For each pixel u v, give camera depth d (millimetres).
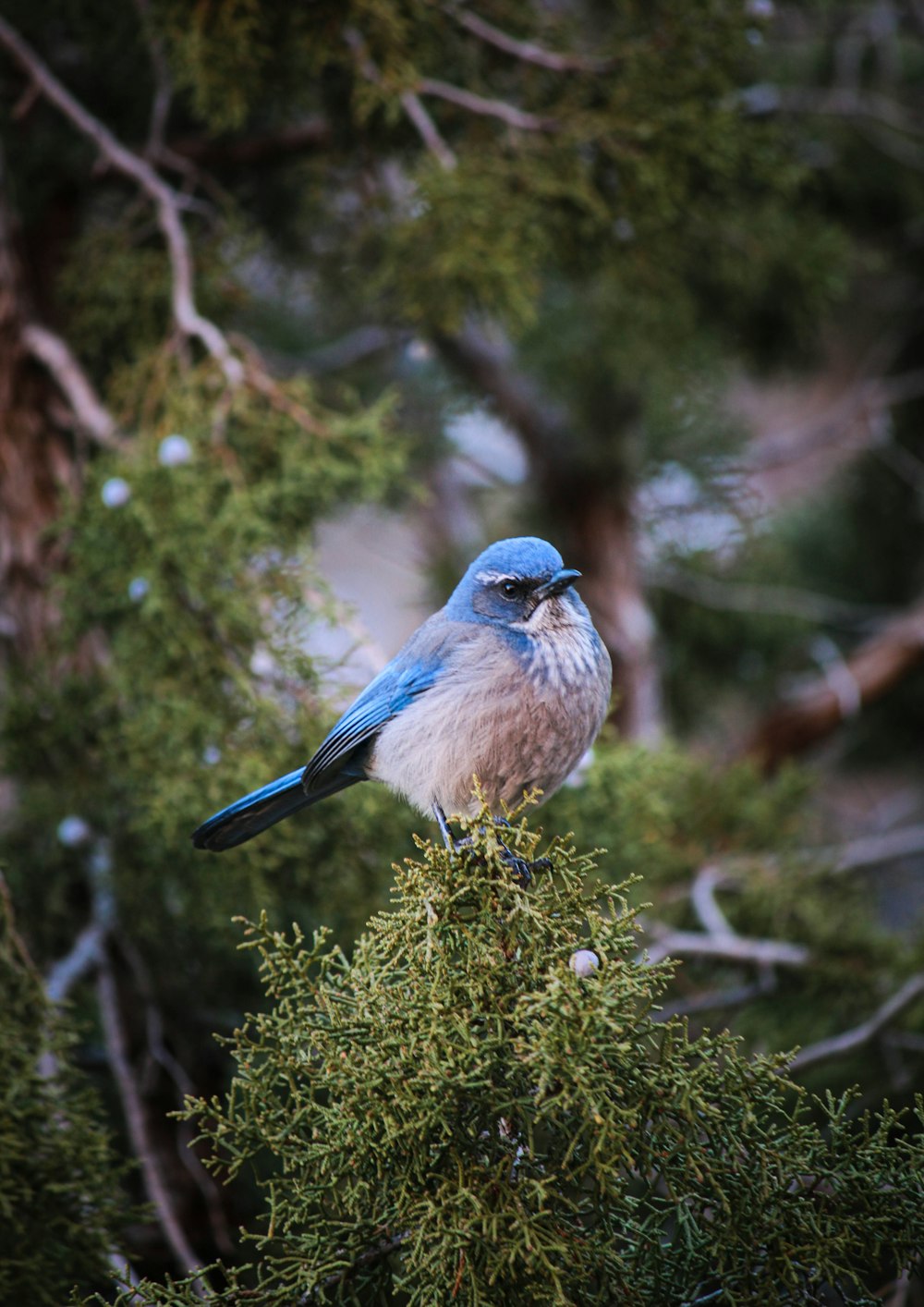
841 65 15766
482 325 11633
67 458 11484
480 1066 5594
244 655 9852
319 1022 6105
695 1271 5754
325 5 10703
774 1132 5828
